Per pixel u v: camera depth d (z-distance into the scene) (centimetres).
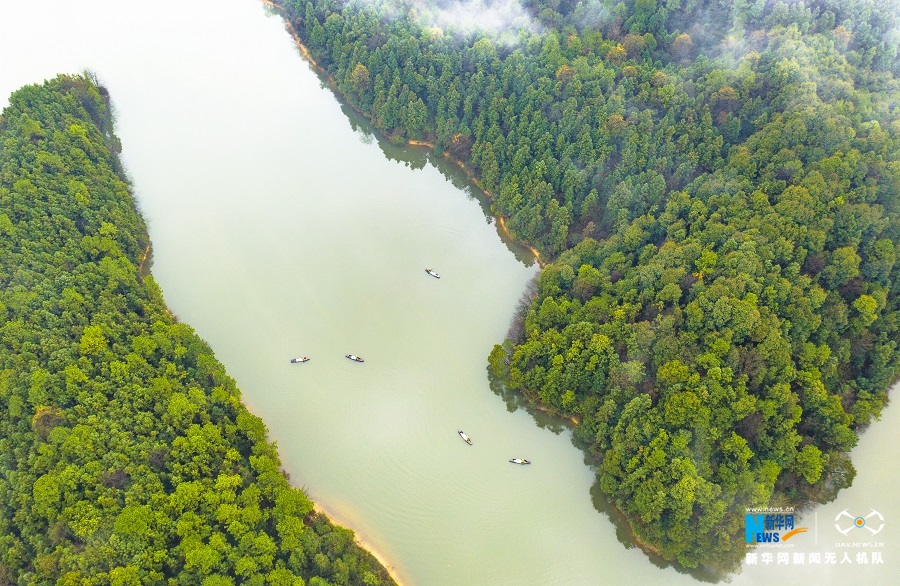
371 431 14725
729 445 12325
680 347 13312
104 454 12081
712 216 14975
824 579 12619
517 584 12775
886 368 14050
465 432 14838
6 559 10862
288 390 15238
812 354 13438
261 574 11081
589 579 12900
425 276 17775
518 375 14650
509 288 17638
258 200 19300
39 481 11325
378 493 13800
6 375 12644
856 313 14262
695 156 16438
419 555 12988
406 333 16475
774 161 15488
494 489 14000
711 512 11856
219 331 16150
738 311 13050
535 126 18000
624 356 14000
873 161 14800
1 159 16675
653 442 12575
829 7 18938
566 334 14488
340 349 16012
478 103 19525
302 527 11919
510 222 18150
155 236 18138
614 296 14988
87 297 14638
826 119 15388
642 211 16338
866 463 13988
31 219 15700
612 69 18112
